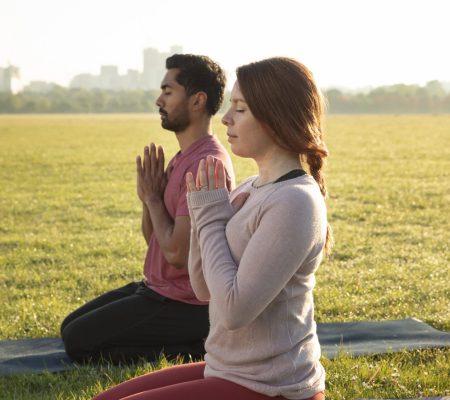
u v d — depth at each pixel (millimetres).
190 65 5047
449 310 7430
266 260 2643
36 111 192375
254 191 2889
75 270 9891
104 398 3010
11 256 11094
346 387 4828
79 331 5301
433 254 10922
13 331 6809
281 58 2846
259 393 2768
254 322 2760
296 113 2775
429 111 189625
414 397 4672
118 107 198750
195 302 5211
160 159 5105
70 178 22844
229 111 2900
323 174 2934
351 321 6734
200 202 2838
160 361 5141
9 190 19969
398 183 20312
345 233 12703
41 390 4965
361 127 58250
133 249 11391
